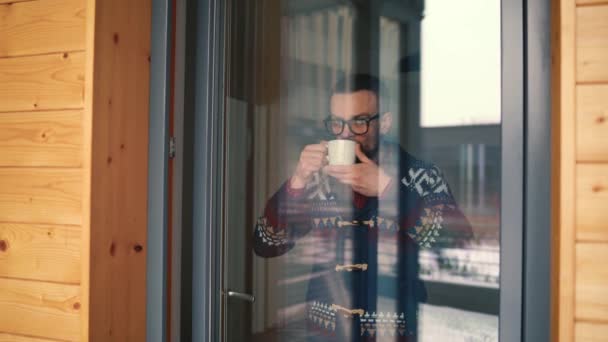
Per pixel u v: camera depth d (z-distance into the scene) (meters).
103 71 1.05
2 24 1.12
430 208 1.23
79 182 1.05
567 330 0.86
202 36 1.23
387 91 1.29
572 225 0.86
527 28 1.01
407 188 1.27
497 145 1.15
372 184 1.31
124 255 1.11
